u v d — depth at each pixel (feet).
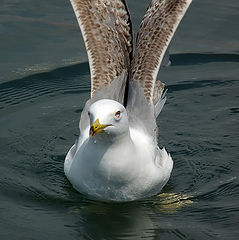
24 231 32.78
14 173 39.37
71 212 35.01
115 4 41.75
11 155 41.75
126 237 32.73
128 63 41.91
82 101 49.90
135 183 34.88
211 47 56.49
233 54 55.67
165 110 49.26
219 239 32.27
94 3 41.24
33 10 61.05
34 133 44.88
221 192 37.63
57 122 46.75
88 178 34.68
